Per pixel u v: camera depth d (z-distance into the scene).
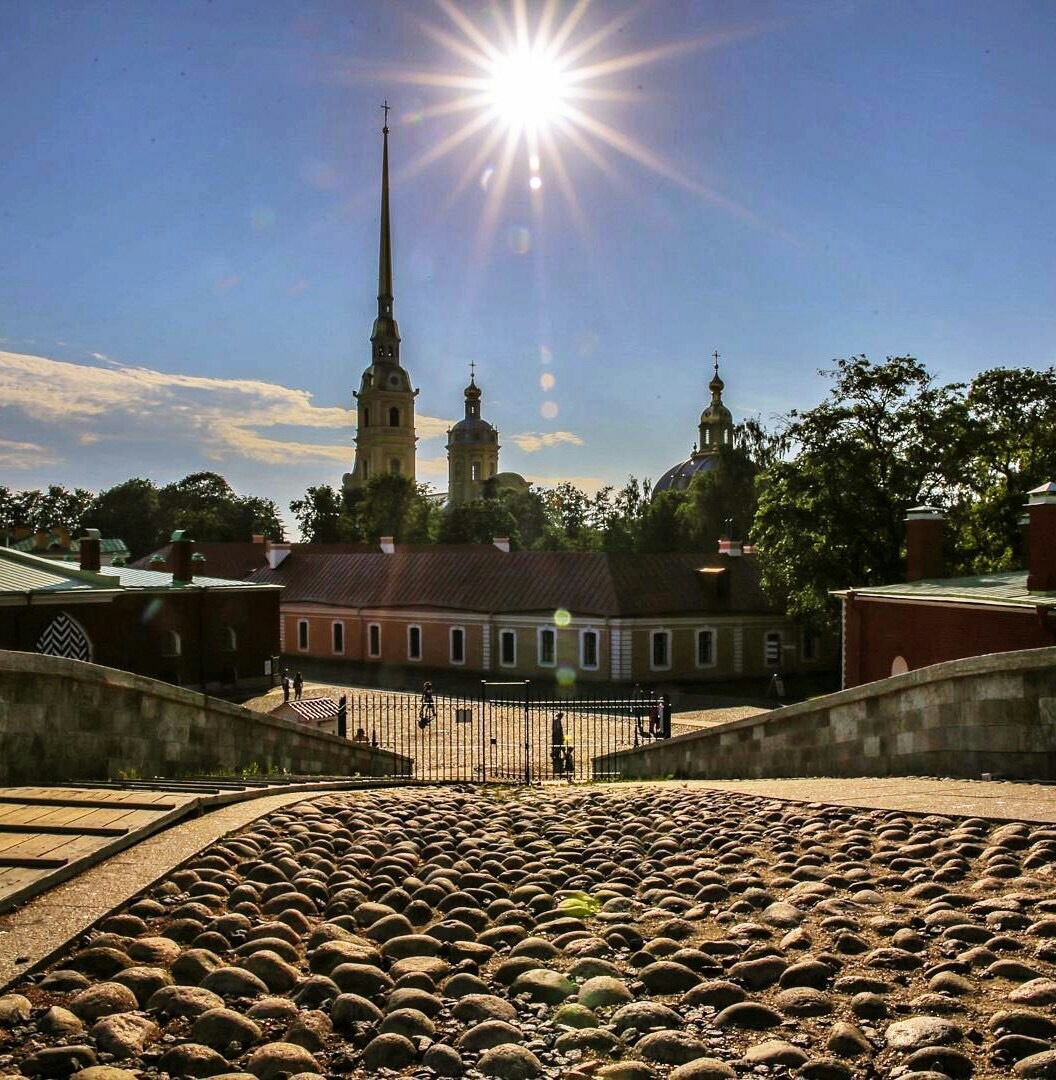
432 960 5.21
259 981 4.77
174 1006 4.45
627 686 49.97
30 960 4.82
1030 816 8.20
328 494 111.56
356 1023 4.41
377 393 149.88
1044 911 5.69
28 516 128.88
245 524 125.38
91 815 7.71
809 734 15.50
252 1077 3.80
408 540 107.06
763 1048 4.02
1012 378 43.97
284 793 10.93
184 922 5.48
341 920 5.87
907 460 42.25
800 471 43.12
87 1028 4.20
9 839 6.93
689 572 54.12
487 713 41.84
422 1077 3.92
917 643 25.52
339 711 33.75
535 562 56.41
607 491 97.44
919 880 6.68
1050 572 22.06
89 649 38.12
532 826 10.38
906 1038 4.07
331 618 62.72
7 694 10.99
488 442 168.50
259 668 49.84
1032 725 11.20
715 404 114.19
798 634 54.34
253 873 6.75
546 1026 4.44
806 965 4.89
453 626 56.41
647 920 6.08
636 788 15.47
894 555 41.81
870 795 10.22
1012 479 42.84
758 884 6.89
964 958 5.01
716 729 18.55
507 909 6.39
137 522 121.31
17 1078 3.73
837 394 43.19
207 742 15.20
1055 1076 3.70
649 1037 4.17
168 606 45.59
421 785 18.77
